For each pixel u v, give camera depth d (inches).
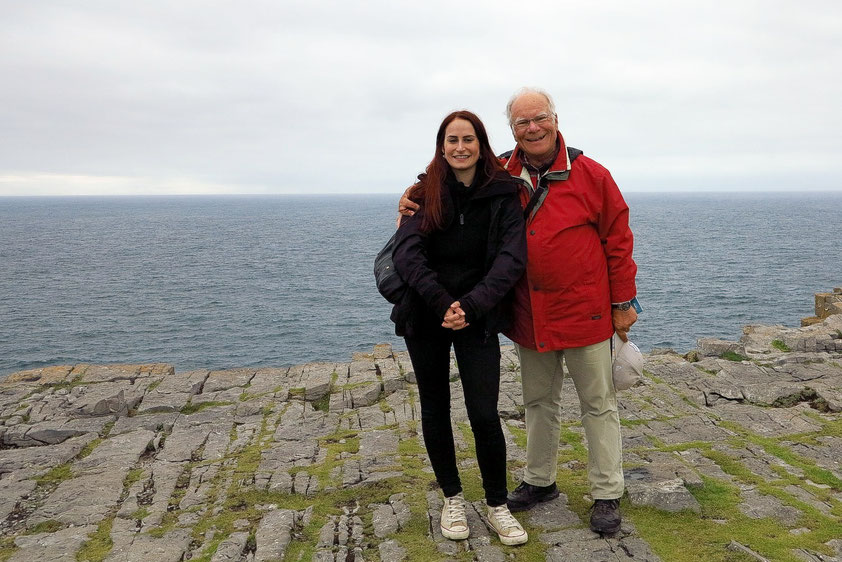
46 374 329.1
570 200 142.5
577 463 193.6
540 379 157.6
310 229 5457.7
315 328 1541.6
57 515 178.4
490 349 141.9
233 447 233.1
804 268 2315.5
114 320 1665.8
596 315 146.4
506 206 137.3
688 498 159.0
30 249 3710.6
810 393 248.8
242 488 190.4
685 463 189.3
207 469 209.2
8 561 150.7
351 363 339.3
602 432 150.6
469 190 137.3
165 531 165.0
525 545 145.2
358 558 145.3
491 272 133.3
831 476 177.0
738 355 319.3
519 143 144.7
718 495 164.9
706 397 253.3
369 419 256.8
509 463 196.7
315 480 193.2
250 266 2834.6
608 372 150.3
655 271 2274.9
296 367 338.3
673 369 290.7
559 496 169.0
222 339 1448.1
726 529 147.8
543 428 160.9
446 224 137.7
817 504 159.9
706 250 2999.5
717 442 206.4
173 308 1827.0
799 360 289.1
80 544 159.9
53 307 1856.5
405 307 139.5
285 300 1937.7
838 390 247.8
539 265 144.0
